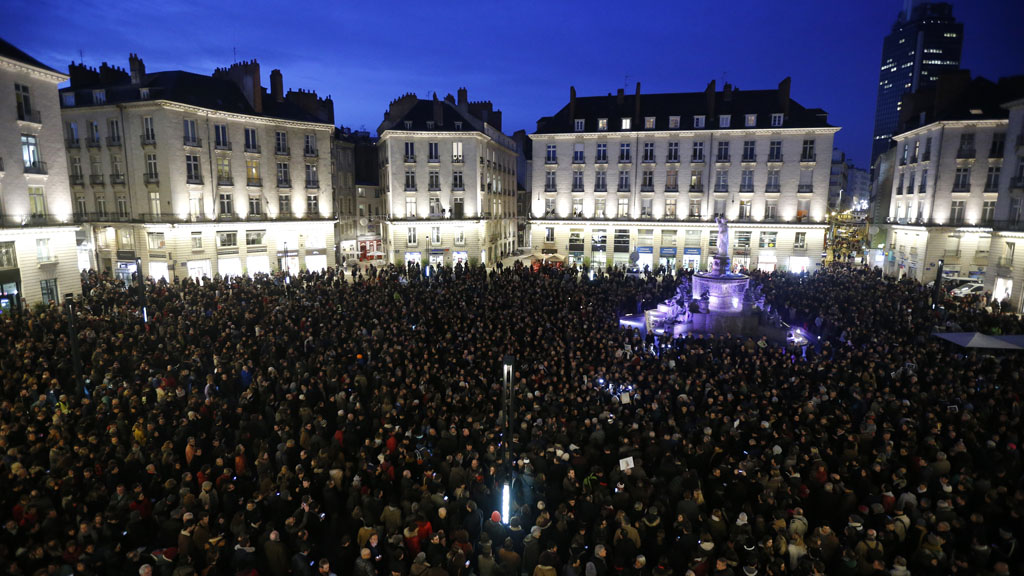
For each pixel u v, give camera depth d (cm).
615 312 2558
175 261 3944
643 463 1163
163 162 3869
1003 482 1010
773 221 4700
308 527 938
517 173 7188
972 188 4006
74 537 854
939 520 882
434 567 794
